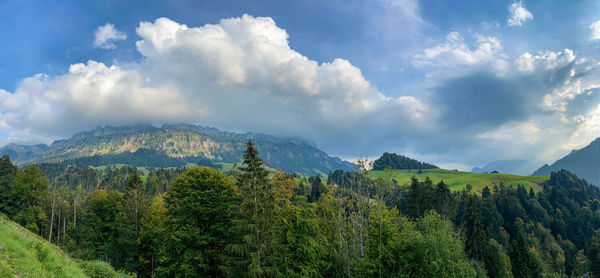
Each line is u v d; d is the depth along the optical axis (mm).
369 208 36219
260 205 30938
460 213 104250
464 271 35312
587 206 136000
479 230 57438
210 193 36469
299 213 34344
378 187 36250
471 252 56281
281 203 35875
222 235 36281
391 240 37094
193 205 35281
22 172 69062
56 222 88125
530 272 57844
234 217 32406
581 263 81125
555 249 100000
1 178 65312
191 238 34375
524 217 120250
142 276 48750
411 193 74812
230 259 30453
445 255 35781
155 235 46500
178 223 35750
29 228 65438
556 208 131750
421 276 36406
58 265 17797
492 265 56156
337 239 39719
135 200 51781
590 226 118562
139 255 48906
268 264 30469
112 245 49531
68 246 59938
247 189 31453
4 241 16516
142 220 50719
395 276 35875
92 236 59625
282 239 33781
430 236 37125
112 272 24031
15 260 15156
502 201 130125
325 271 37562
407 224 43062
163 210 49469
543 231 111500
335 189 39625
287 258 32219
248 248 29875
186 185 37062
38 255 17562
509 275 56906
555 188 148625
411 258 36781
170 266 34594
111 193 63781
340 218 38125
